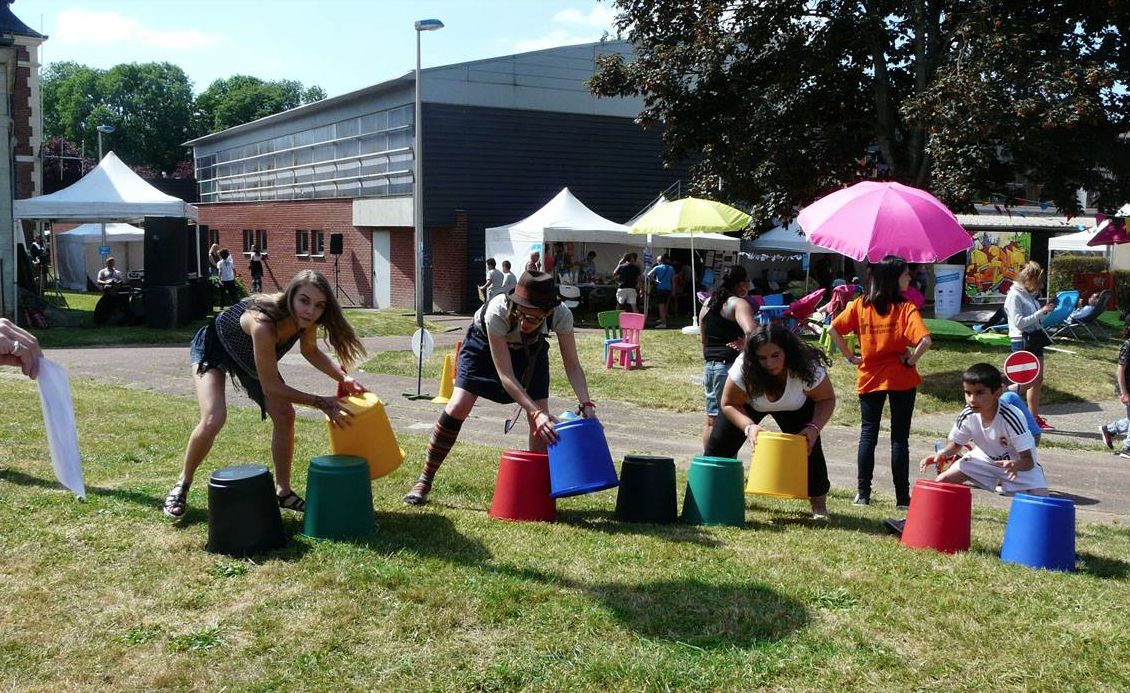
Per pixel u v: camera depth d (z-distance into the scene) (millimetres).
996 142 17016
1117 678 3662
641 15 20422
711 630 4023
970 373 6586
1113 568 5266
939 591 4594
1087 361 16672
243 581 4387
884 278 6930
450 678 3537
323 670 3582
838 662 3748
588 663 3670
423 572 4555
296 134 39594
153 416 9445
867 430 7098
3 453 6844
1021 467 6602
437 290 32031
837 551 5266
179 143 94125
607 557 4934
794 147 19078
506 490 5695
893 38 18953
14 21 40312
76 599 4152
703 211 18375
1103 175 18297
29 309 21641
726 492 5871
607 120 33469
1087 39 18422
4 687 3379
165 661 3615
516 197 32188
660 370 15930
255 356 5035
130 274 31969
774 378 6047
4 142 20969
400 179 32219
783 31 19375
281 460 5539
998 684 3605
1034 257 31141
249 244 43750
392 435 5703
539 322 5641
